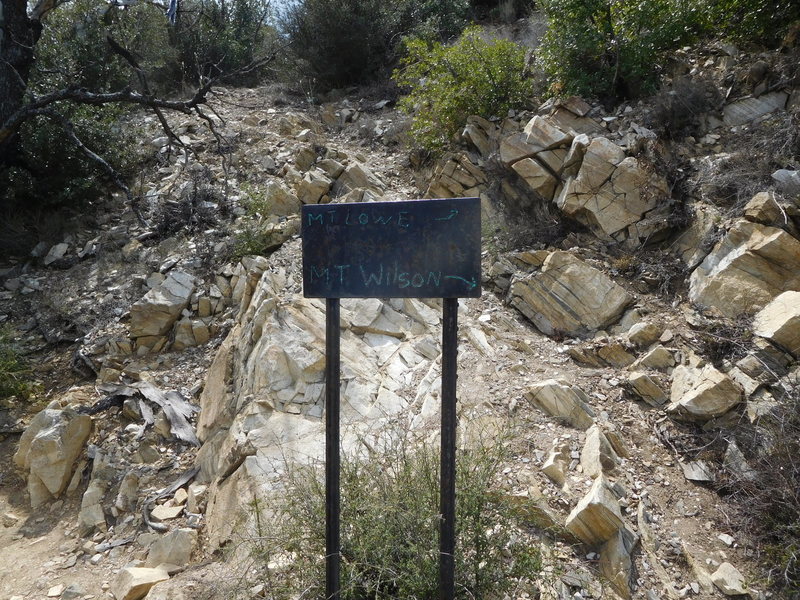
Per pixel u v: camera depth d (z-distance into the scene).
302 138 9.12
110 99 6.41
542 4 7.36
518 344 5.10
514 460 3.79
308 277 2.60
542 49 7.39
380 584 2.79
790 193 5.04
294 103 11.15
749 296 4.74
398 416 4.40
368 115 10.06
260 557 2.95
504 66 7.35
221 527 3.87
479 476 3.01
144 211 7.86
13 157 7.88
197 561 3.76
